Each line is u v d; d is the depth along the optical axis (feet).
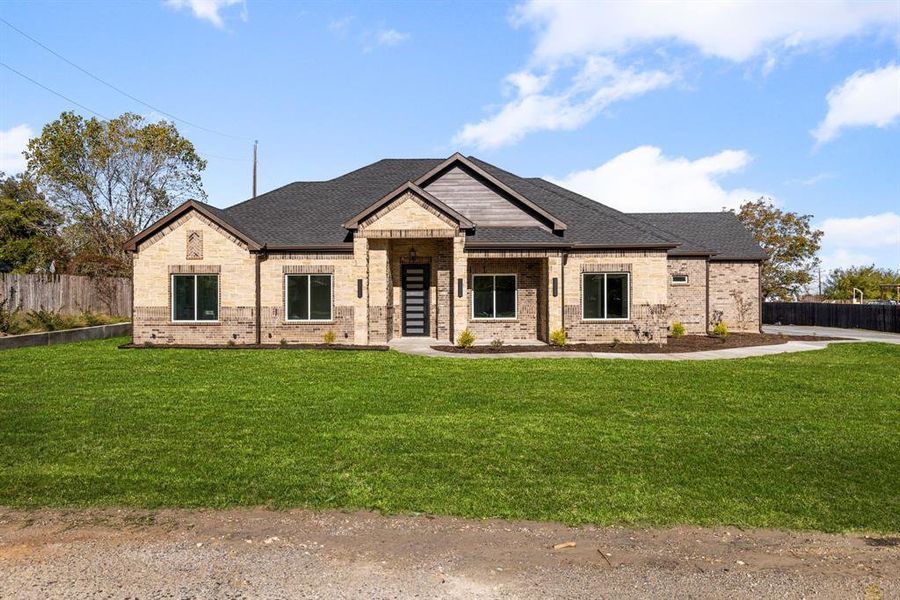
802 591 13.32
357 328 64.80
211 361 49.83
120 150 134.92
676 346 64.18
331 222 71.46
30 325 64.39
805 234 135.44
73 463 22.04
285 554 14.96
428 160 86.07
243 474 20.89
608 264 67.87
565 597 13.01
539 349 60.18
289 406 32.27
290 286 67.51
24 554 14.80
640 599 12.94
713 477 21.07
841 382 41.06
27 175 129.29
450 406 32.53
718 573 14.17
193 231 65.31
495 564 14.55
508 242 65.82
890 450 24.68
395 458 22.90
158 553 14.92
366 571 14.11
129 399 33.83
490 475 21.07
